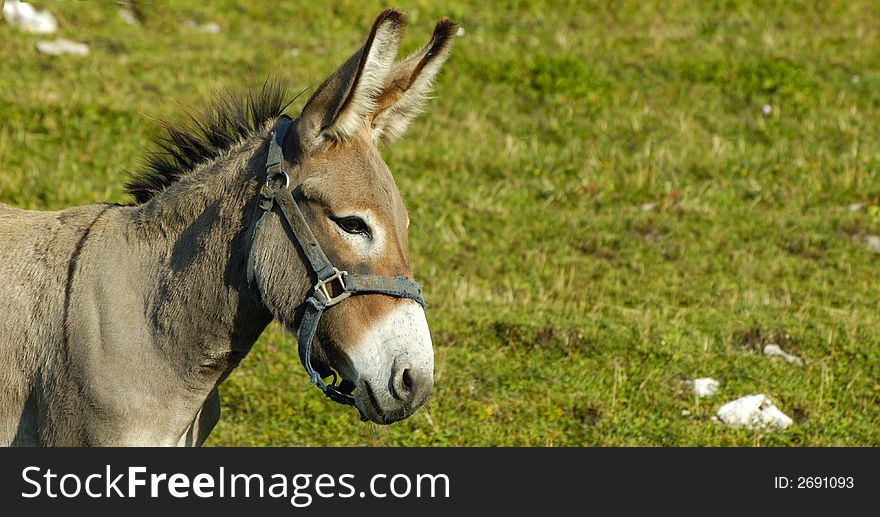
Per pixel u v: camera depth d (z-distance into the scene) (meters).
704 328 11.34
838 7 23.42
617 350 10.74
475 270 12.71
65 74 17.31
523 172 15.75
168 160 5.93
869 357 10.71
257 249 5.13
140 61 18.28
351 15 21.83
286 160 5.16
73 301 5.47
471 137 16.83
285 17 21.53
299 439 8.97
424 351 4.90
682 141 17.09
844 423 9.53
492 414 9.47
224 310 5.32
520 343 10.80
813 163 16.12
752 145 17.05
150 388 5.38
